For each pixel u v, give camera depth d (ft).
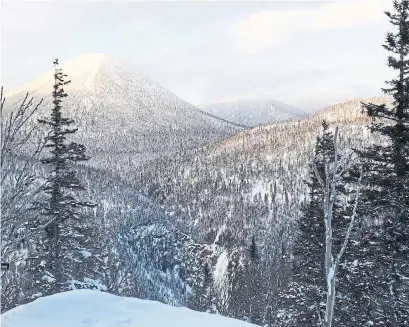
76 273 66.49
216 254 421.18
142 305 33.78
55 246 62.69
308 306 61.00
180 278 411.95
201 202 626.64
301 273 63.72
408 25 50.67
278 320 67.72
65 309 31.17
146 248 413.80
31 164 24.34
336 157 27.91
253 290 141.90
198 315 31.81
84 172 491.31
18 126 22.99
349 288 58.70
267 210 517.14
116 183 513.04
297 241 67.31
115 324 28.99
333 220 60.80
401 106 51.93
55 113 66.03
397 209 52.39
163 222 466.70
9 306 45.27
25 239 25.67
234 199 599.98
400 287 51.98
